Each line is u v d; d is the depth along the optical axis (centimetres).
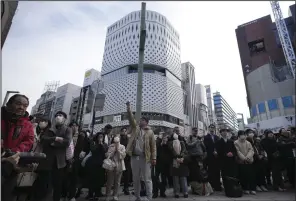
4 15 234
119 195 600
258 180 669
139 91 682
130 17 8750
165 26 8975
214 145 689
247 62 5556
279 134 806
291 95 3281
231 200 514
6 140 251
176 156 573
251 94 3897
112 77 8406
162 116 7325
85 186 540
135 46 8175
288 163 690
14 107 261
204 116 11438
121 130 701
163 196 577
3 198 224
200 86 12200
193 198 549
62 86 8619
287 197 536
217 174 674
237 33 6025
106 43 9406
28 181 321
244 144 646
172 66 8888
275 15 5000
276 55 5144
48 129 395
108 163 510
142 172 466
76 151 518
